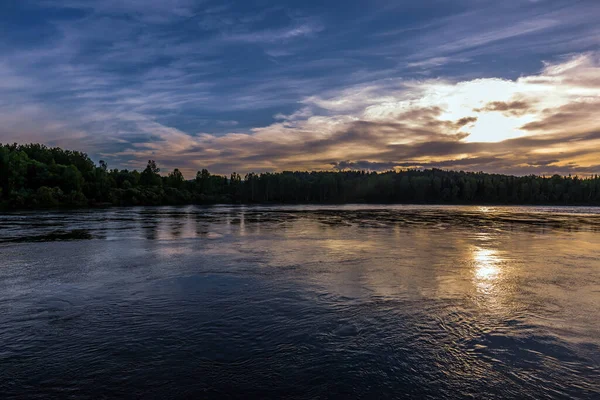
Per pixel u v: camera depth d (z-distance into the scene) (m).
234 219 55.94
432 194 195.88
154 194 130.50
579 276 16.47
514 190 188.25
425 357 8.48
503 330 10.07
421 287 14.45
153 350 8.78
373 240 29.44
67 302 12.45
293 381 7.43
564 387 7.26
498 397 6.92
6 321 10.66
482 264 19.19
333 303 12.35
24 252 22.91
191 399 6.81
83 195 104.38
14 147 141.62
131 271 17.33
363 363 8.17
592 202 180.38
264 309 11.73
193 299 12.79
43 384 7.31
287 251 23.52
